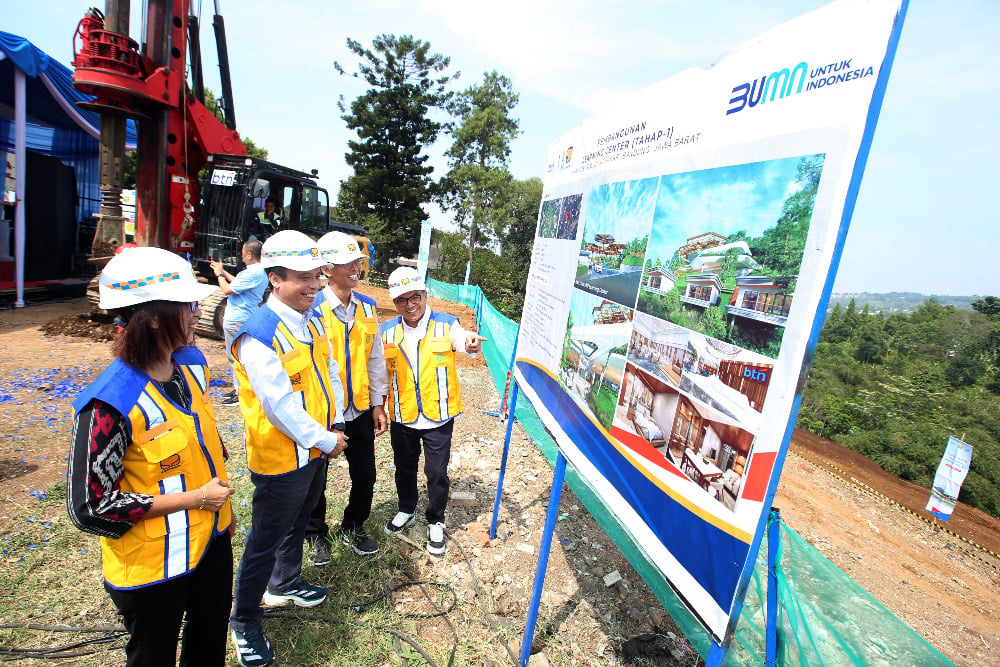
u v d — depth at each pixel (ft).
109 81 21.56
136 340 5.02
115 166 24.35
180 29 23.99
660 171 5.93
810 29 3.85
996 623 14.11
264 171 26.45
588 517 13.35
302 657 8.03
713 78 5.06
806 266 3.67
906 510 23.00
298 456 7.46
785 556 7.63
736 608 4.04
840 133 3.47
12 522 10.25
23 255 28.32
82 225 37.88
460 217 128.98
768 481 3.83
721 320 4.55
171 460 5.31
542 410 9.39
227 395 17.72
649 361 5.76
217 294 25.66
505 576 10.59
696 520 4.71
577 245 8.56
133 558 5.18
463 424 19.42
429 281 69.77
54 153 42.68
